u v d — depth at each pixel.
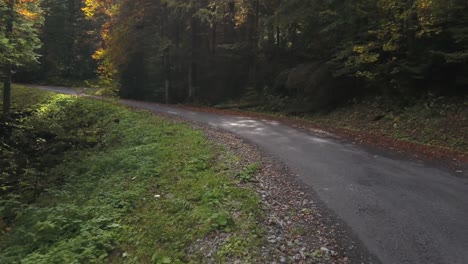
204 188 7.40
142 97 34.25
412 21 14.15
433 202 6.69
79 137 15.90
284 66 25.53
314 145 11.66
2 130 16.36
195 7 27.33
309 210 6.44
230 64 29.89
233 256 5.00
